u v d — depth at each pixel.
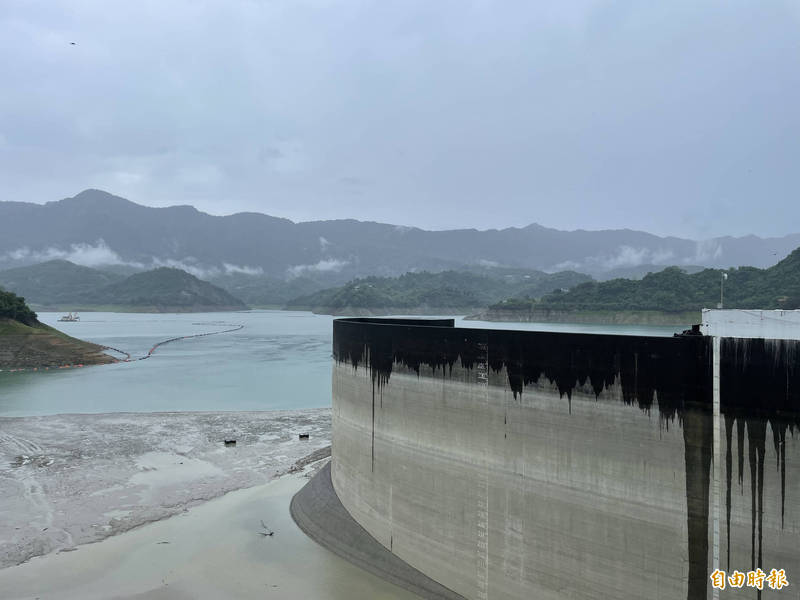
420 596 28.98
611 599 22.28
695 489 20.28
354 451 36.62
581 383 23.09
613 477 22.22
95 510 41.50
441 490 28.97
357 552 33.47
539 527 24.59
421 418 30.12
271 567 32.59
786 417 18.41
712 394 19.89
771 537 18.77
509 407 25.70
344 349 38.88
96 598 29.59
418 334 30.28
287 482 47.59
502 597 26.11
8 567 33.03
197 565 32.97
